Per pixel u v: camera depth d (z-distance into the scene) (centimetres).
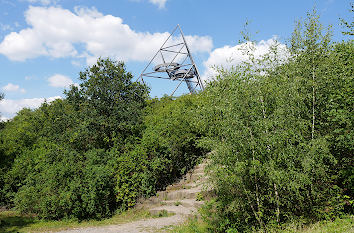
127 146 1152
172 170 1155
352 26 605
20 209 978
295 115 585
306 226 546
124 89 1401
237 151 581
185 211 849
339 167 598
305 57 591
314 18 589
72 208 917
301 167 562
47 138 1381
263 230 563
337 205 551
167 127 1202
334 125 592
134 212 952
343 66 583
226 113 589
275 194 570
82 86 1347
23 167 1214
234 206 583
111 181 1006
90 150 1180
